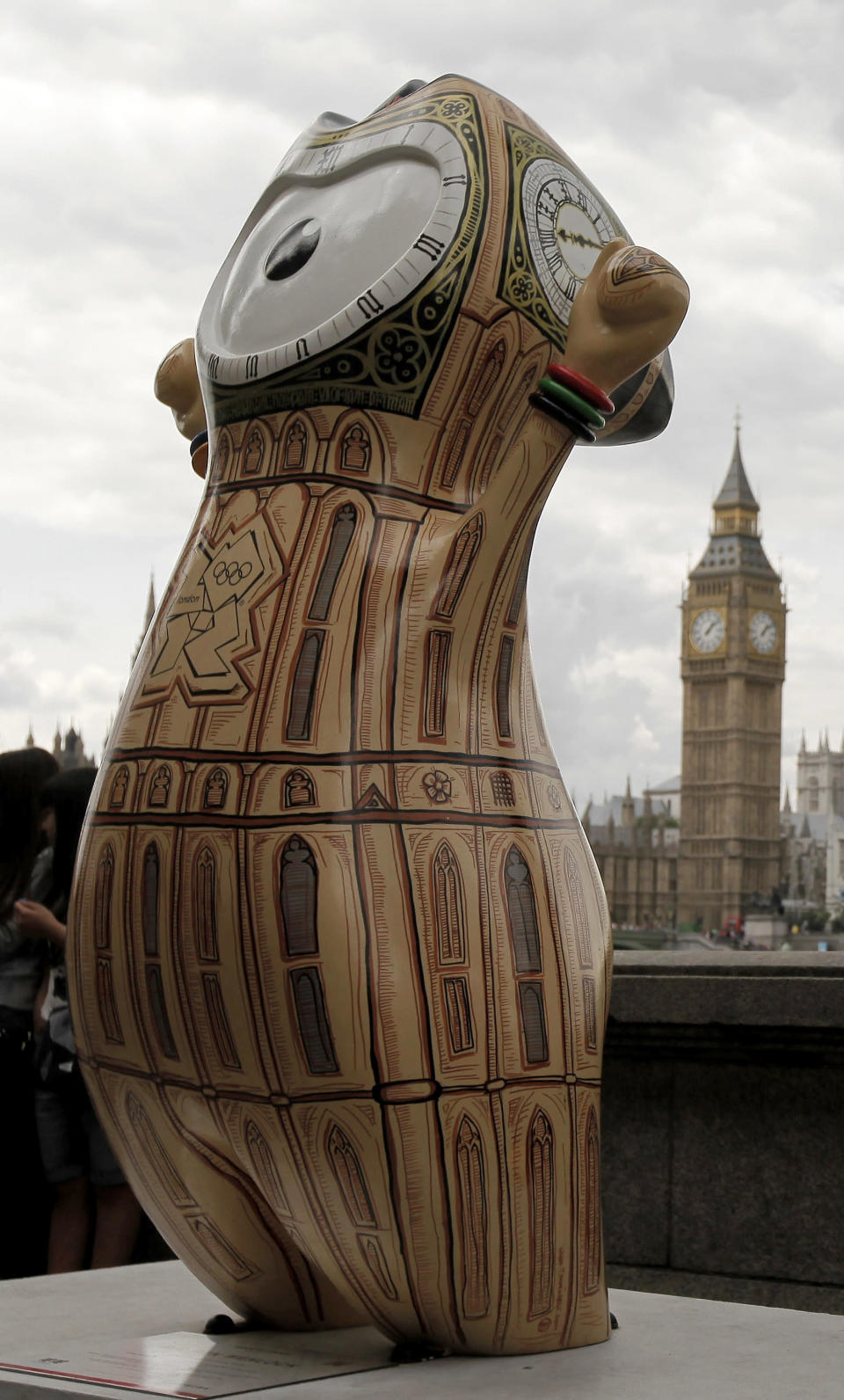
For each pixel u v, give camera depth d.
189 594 2.09
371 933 1.85
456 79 2.19
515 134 2.16
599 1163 2.05
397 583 1.99
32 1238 4.36
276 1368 1.89
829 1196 3.84
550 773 2.11
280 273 2.16
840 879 133.88
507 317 2.05
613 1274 4.05
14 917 4.12
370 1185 1.85
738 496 119.12
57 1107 4.11
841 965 4.21
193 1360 1.94
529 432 2.01
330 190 2.20
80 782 4.19
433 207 2.05
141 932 1.96
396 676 1.95
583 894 2.07
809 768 156.50
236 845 1.89
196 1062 1.93
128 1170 2.14
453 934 1.89
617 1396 1.75
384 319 2.00
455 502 2.07
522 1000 1.93
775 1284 3.86
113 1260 4.18
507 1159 1.90
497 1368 1.88
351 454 2.04
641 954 4.59
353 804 1.89
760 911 113.00
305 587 1.98
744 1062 3.92
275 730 1.92
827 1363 1.93
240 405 2.12
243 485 2.10
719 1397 1.75
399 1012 1.84
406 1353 1.94
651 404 2.44
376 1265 1.91
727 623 115.44
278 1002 1.84
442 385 2.04
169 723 2.00
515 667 2.10
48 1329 2.16
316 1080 1.84
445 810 1.93
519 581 2.07
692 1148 3.99
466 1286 1.90
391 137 2.14
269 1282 2.08
